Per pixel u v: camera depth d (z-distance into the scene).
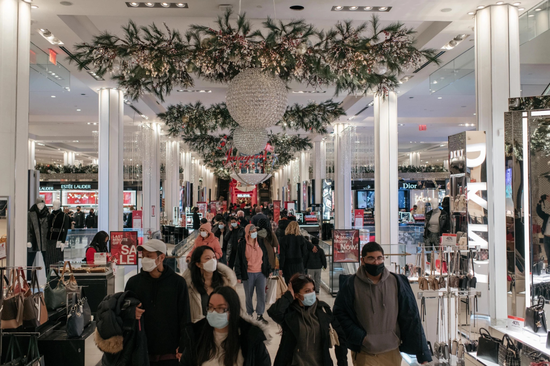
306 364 2.83
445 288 4.41
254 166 12.51
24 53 6.00
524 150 4.78
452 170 6.43
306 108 9.43
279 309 2.88
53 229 8.89
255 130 6.36
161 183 24.08
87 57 5.22
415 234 11.66
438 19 7.10
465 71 9.02
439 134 21.80
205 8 6.59
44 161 34.69
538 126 4.74
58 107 15.06
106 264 6.02
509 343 3.85
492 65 6.48
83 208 22.67
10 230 5.48
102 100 11.20
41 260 8.56
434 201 9.30
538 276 4.69
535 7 6.83
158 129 17.86
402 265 6.89
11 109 5.80
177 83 6.05
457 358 4.10
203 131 10.64
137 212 14.43
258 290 6.41
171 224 20.47
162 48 5.07
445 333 4.29
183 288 3.15
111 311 2.83
